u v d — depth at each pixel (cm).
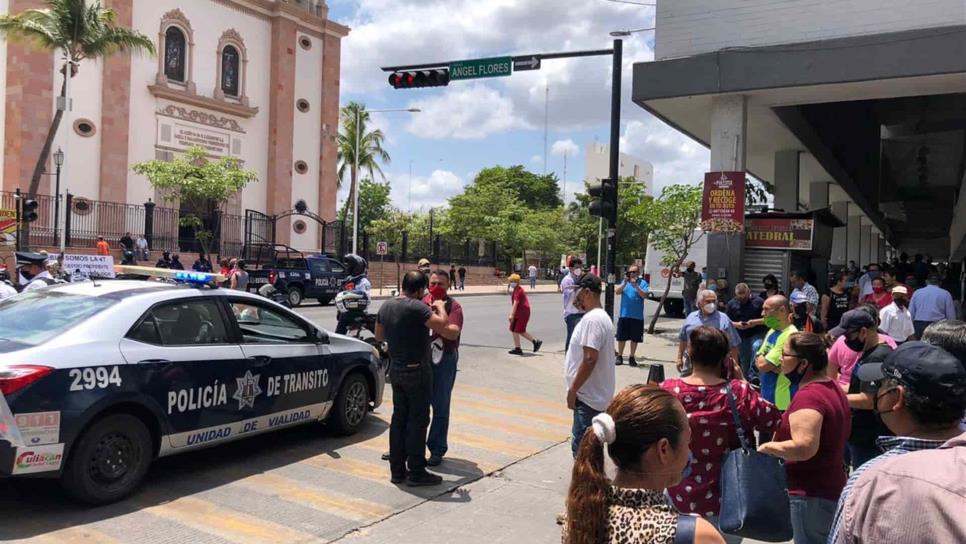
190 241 3130
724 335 391
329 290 2566
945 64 1141
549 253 5988
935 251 5459
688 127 1636
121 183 3012
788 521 325
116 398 523
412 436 607
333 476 629
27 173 2753
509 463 698
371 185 7019
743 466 331
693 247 2380
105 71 2958
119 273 737
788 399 584
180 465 644
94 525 500
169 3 3219
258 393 638
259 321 677
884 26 1190
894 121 2152
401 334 600
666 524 192
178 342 585
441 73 1534
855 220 3381
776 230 1361
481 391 1047
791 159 1864
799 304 880
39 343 512
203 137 3384
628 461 208
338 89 3997
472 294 3756
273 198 3672
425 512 555
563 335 1839
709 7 1329
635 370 1253
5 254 1374
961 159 2492
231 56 3531
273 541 488
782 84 1251
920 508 167
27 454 478
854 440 455
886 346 455
